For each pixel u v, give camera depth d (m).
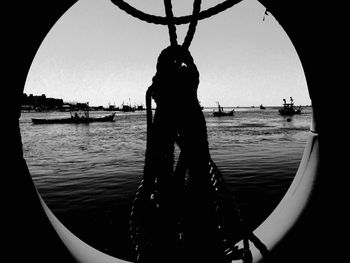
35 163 10.88
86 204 5.70
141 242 0.83
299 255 1.01
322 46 0.99
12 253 0.89
